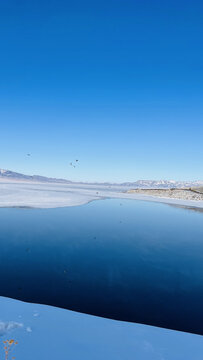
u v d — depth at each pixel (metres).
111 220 33.34
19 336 6.20
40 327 6.85
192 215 40.69
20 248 19.08
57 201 52.31
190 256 18.27
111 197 73.81
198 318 9.88
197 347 6.54
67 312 8.28
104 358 5.63
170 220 35.22
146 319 9.68
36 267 15.20
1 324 6.78
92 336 6.68
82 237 23.19
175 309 10.61
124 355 5.86
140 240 22.89
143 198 72.62
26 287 12.31
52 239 22.00
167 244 21.64
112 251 19.05
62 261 16.42
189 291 12.52
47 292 11.80
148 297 11.70
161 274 14.70
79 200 58.50
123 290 12.39
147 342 6.66
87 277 13.91
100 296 11.59
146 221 33.78
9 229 25.47
